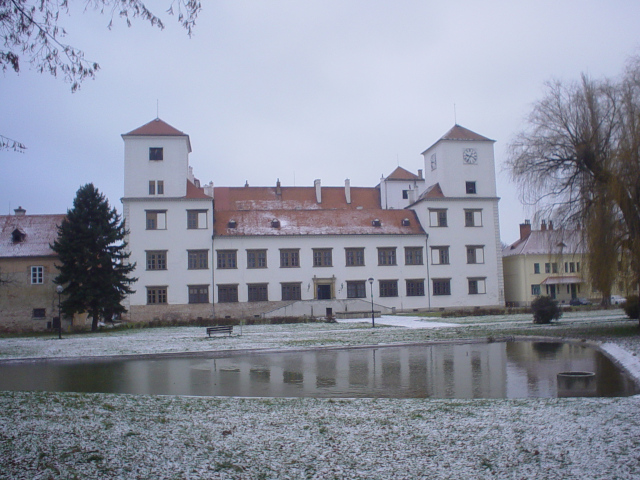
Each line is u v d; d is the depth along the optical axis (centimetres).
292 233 6656
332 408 1255
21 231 5662
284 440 966
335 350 2786
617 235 2698
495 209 7212
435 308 6906
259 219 6856
